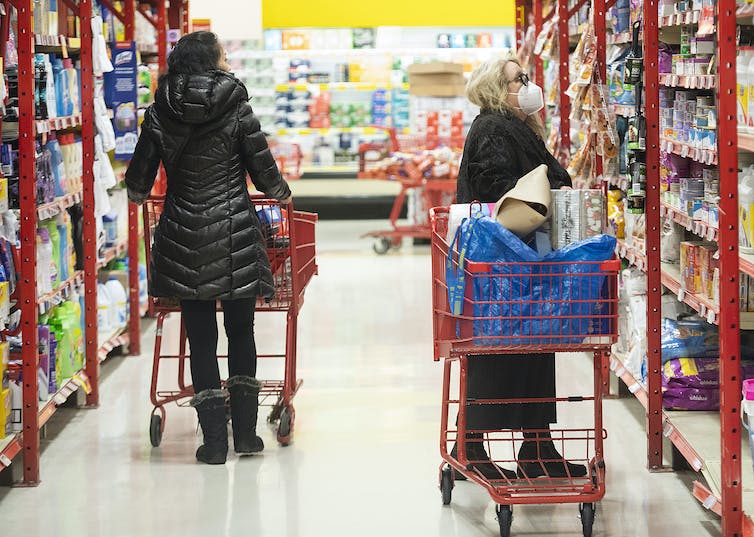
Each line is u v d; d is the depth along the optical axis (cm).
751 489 476
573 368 828
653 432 586
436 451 628
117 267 905
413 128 1496
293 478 583
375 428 678
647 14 559
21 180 561
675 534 496
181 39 600
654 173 576
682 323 625
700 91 622
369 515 526
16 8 553
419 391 769
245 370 616
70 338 703
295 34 1742
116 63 834
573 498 487
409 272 1309
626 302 724
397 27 1752
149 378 809
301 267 664
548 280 471
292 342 667
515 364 541
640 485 564
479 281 470
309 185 1802
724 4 429
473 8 1766
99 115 748
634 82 575
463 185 550
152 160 599
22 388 581
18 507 543
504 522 487
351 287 1207
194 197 594
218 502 546
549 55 905
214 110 585
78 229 757
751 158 537
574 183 822
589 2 838
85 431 675
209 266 592
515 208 481
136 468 603
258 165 596
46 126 624
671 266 664
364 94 1794
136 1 1016
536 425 554
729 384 452
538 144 554
